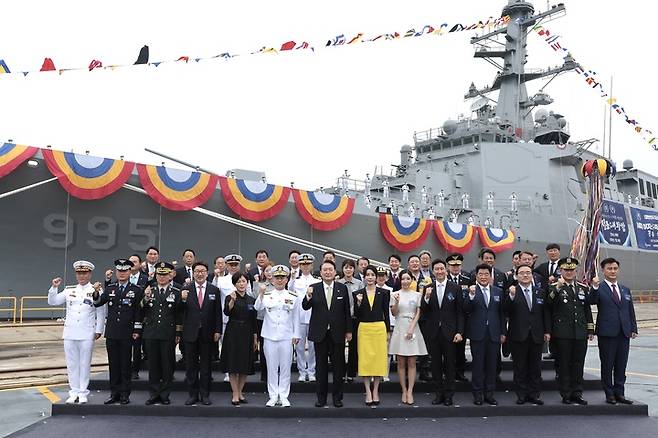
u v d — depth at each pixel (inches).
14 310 490.9
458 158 882.8
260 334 279.1
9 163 474.9
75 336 245.8
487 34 942.4
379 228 671.1
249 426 223.3
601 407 248.4
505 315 263.4
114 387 246.1
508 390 284.5
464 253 727.1
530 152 856.9
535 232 800.9
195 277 253.8
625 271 977.5
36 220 498.6
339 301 248.7
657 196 1284.4
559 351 257.8
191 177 551.5
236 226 582.9
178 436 208.5
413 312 255.8
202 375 246.2
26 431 213.5
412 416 241.0
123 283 254.1
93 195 504.4
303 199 611.2
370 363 245.1
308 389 279.7
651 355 458.0
